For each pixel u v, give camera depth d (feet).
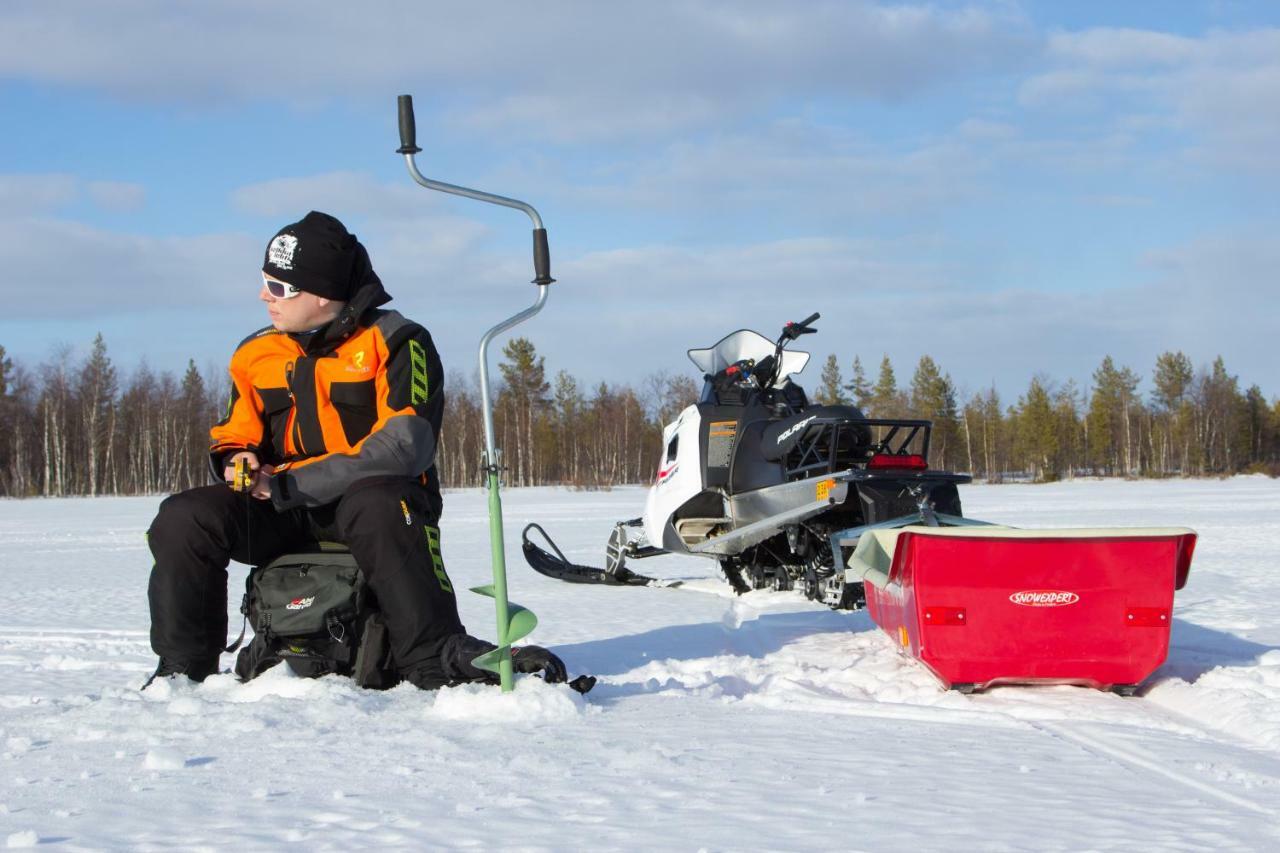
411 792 7.67
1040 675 12.16
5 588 30.19
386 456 11.78
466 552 42.70
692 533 26.05
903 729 10.22
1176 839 6.64
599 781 8.00
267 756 8.77
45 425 214.69
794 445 23.21
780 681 12.78
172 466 242.17
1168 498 90.94
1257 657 14.62
